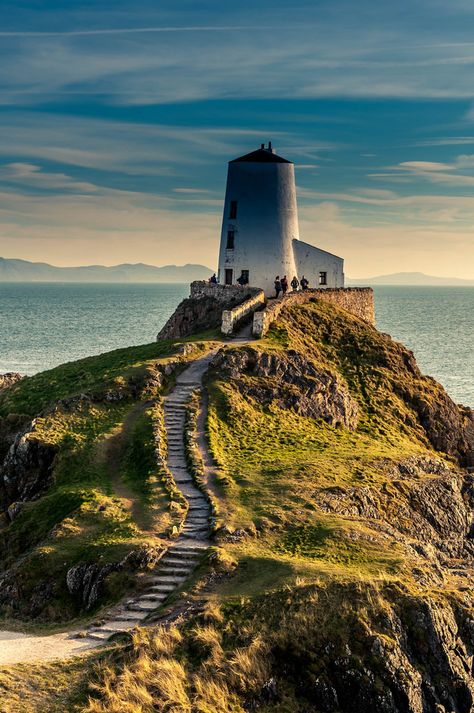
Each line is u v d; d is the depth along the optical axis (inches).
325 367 2652.6
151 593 1453.0
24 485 2062.0
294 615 1318.9
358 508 1843.0
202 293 3353.8
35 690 1165.7
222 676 1226.6
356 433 2437.3
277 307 2920.8
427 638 1339.8
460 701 1317.7
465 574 1620.3
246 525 1649.9
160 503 1780.3
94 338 7632.9
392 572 1485.0
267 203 3457.2
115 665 1219.9
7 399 2576.3
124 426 2172.7
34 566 1593.3
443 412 2765.7
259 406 2342.5
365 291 3506.4
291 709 1228.5
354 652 1288.1
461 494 2161.7
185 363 2524.6
